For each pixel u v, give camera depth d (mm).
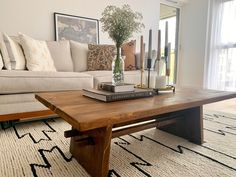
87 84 1918
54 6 2730
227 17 3703
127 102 989
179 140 1425
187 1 4301
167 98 1111
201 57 4160
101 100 1011
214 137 1493
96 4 3094
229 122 1901
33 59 2033
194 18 4230
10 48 1886
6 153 1165
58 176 951
